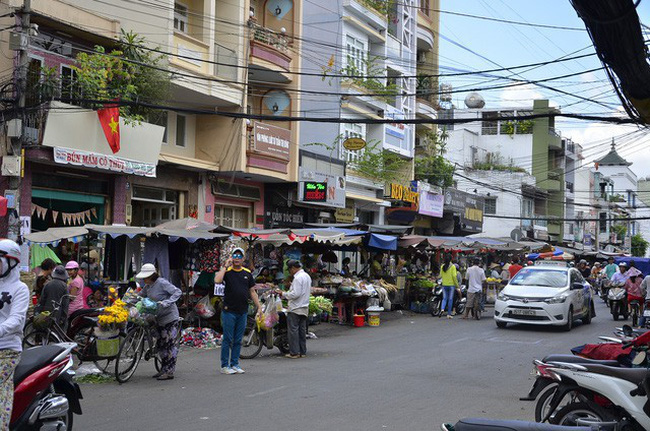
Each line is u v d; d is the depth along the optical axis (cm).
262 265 2052
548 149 6103
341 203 2973
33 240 1461
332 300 2030
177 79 2173
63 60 1847
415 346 1603
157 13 2145
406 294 2600
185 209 2397
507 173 5406
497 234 5375
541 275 2092
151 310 1089
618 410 684
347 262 2461
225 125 2467
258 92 2855
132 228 1579
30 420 645
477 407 947
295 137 2791
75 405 716
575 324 2200
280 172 2659
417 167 4003
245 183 2678
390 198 3509
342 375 1179
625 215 8288
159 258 1580
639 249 9025
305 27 3231
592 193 7650
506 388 1098
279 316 1445
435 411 914
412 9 3919
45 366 666
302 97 3180
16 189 1644
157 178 2255
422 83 4159
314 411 892
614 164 9244
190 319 1650
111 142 1898
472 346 1612
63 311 1255
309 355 1440
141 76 2008
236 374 1178
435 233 4381
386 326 2075
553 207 6269
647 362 780
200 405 920
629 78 592
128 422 820
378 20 3453
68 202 1977
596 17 539
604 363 762
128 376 1098
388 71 3662
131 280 1603
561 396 712
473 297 2317
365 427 813
